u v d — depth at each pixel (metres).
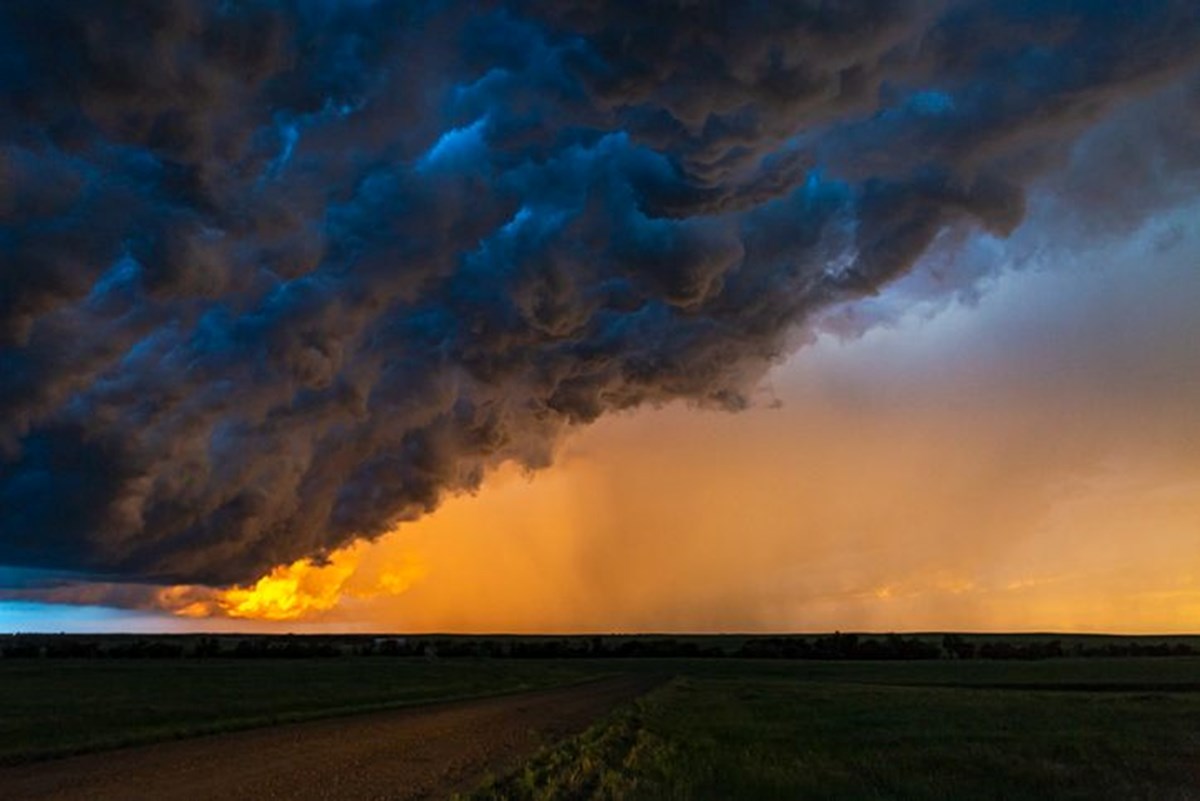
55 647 166.12
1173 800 16.06
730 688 67.62
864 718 37.22
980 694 57.62
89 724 31.58
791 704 47.16
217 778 19.73
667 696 54.84
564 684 76.06
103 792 17.75
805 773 19.66
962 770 20.42
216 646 170.12
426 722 36.16
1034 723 33.38
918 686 71.88
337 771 20.94
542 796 16.12
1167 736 27.34
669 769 19.84
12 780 19.38
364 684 68.56
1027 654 155.25
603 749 24.47
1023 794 16.98
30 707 39.53
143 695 50.12
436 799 16.97
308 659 152.88
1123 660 122.69
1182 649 161.88
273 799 17.02
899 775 19.31
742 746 26.22
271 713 38.50
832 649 172.75
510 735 30.44
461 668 112.12
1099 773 19.30
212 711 39.00
